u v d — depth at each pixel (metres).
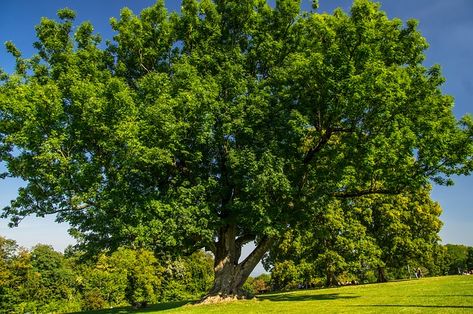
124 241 21.73
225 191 21.86
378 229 52.09
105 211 19.56
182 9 24.25
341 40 19.78
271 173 18.52
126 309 27.17
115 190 19.22
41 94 18.41
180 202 19.70
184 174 22.16
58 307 60.06
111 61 25.16
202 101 19.41
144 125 18.98
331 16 20.59
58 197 21.03
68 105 20.34
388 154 19.47
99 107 18.53
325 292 29.45
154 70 24.11
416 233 52.31
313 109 20.84
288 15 24.11
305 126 19.66
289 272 48.69
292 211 21.59
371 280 54.53
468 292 18.34
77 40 23.92
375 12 22.11
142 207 19.33
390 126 19.58
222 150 21.88
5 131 19.30
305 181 21.27
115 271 60.59
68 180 18.89
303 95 20.81
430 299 16.44
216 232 24.02
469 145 21.30
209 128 19.95
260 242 24.39
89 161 19.98
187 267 71.00
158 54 24.72
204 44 23.36
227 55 23.06
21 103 17.80
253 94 21.25
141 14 24.67
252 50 23.72
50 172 19.00
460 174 21.78
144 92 21.78
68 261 72.94
